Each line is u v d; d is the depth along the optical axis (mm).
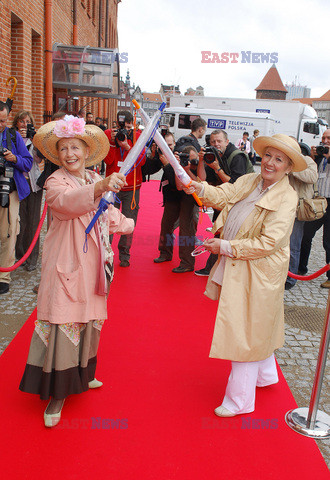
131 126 5340
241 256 2646
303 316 4766
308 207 4980
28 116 5109
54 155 2807
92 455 2496
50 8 10641
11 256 4680
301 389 3389
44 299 2648
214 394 3139
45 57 10898
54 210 2592
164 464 2461
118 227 3029
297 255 5461
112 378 3254
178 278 5480
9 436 2615
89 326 2721
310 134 23609
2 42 7934
